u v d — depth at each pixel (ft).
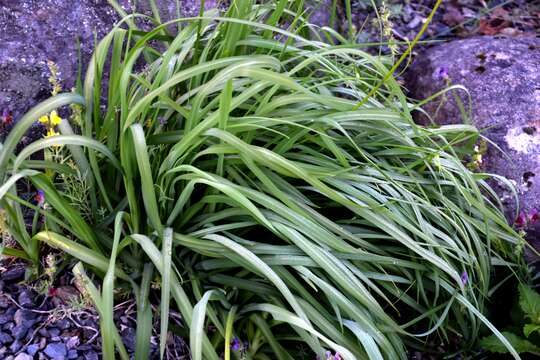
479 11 13.66
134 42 8.88
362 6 12.61
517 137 9.04
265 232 7.57
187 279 7.06
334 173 6.59
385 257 6.82
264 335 6.72
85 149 7.36
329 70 7.80
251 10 7.70
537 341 7.58
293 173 6.28
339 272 6.38
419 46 12.39
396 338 6.96
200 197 7.41
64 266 7.14
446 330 7.93
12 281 6.99
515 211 8.71
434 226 7.82
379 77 9.54
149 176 6.23
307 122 6.97
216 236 6.48
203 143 6.97
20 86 8.14
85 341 6.61
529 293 7.52
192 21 7.46
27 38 8.15
